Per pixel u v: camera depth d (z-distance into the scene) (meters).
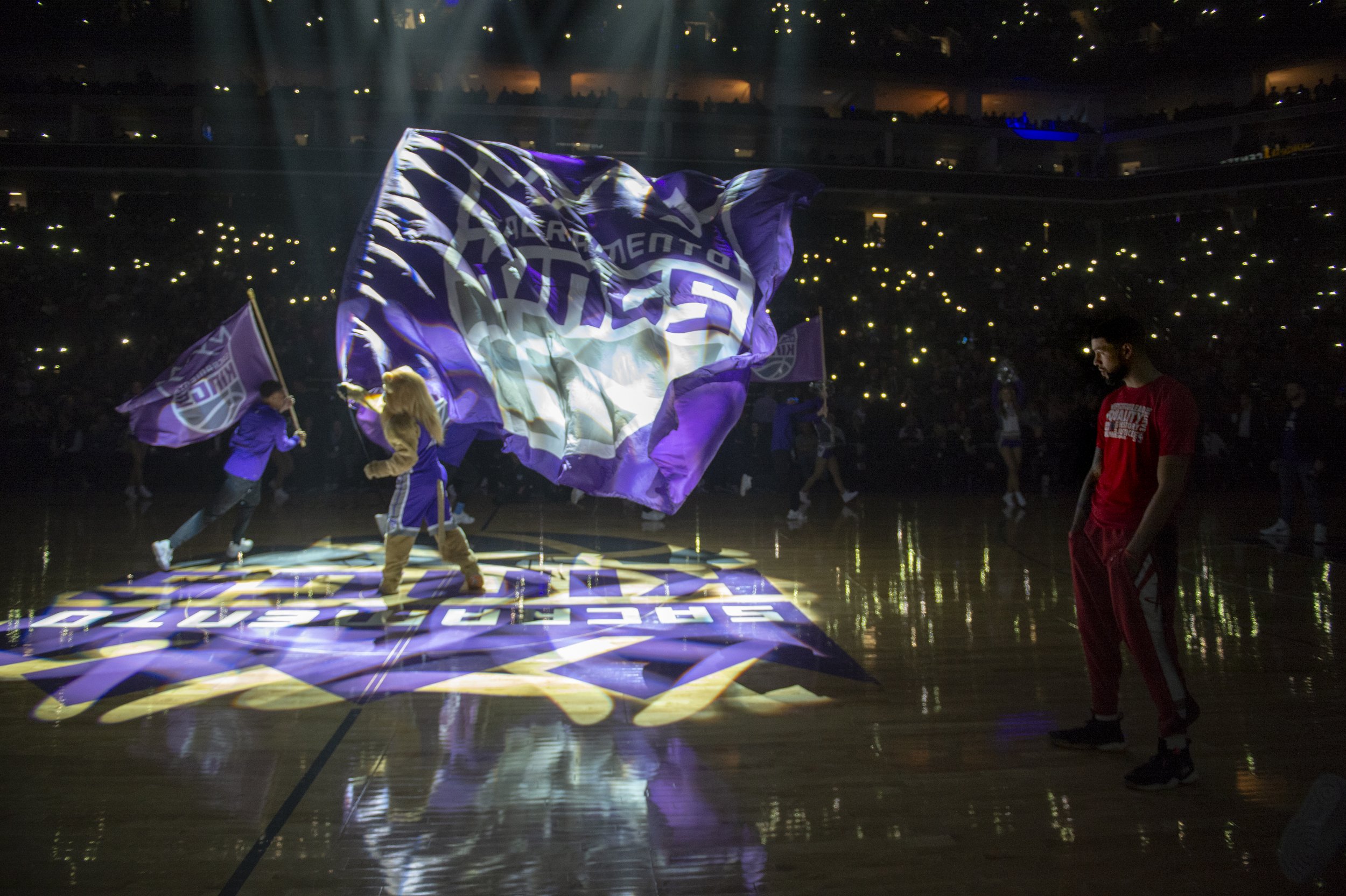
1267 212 25.55
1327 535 10.48
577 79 28.53
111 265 19.19
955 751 3.80
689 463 6.08
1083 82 29.92
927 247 23.27
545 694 4.48
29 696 4.41
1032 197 25.50
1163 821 3.17
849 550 9.09
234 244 20.48
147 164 22.14
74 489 14.48
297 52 26.28
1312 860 2.70
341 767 3.56
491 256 6.27
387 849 2.91
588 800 3.30
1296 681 4.84
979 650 5.38
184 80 26.98
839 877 2.77
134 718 4.12
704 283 6.52
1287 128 27.03
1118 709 4.15
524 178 6.67
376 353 5.89
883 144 28.97
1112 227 27.75
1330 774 2.75
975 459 16.42
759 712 4.27
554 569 7.80
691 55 28.06
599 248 6.59
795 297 20.98
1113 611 3.62
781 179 6.79
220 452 14.96
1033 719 4.21
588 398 6.15
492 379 6.11
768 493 15.10
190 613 6.08
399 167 6.51
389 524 6.48
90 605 6.31
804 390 16.55
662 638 5.55
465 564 6.77
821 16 28.61
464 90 27.88
